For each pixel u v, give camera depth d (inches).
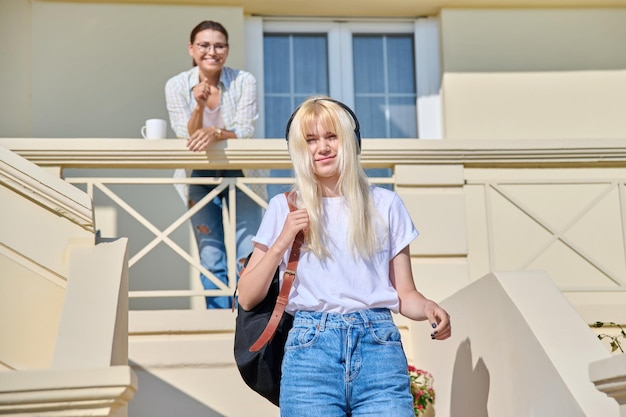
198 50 198.2
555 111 254.5
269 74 256.4
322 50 259.9
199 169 194.7
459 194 197.3
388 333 102.6
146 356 169.5
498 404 129.2
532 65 255.8
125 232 228.5
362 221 105.3
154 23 246.2
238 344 109.7
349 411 101.7
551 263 204.7
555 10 258.7
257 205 196.4
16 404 93.3
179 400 168.1
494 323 131.3
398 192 196.1
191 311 173.0
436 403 160.9
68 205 124.3
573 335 116.2
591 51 257.9
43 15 243.3
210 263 191.8
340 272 104.0
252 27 255.4
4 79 239.1
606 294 207.2
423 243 194.1
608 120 255.3
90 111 240.7
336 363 100.3
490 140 198.7
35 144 186.5
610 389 96.0
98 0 244.8
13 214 125.3
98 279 116.4
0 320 124.2
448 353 153.9
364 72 260.7
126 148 187.9
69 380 93.9
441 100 255.9
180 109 201.0
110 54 243.6
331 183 109.2
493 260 200.5
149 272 227.8
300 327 102.8
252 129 200.4
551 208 205.2
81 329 108.0
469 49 255.6
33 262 124.9
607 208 207.5
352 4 253.8
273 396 111.1
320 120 107.7
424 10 259.0
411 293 108.1
